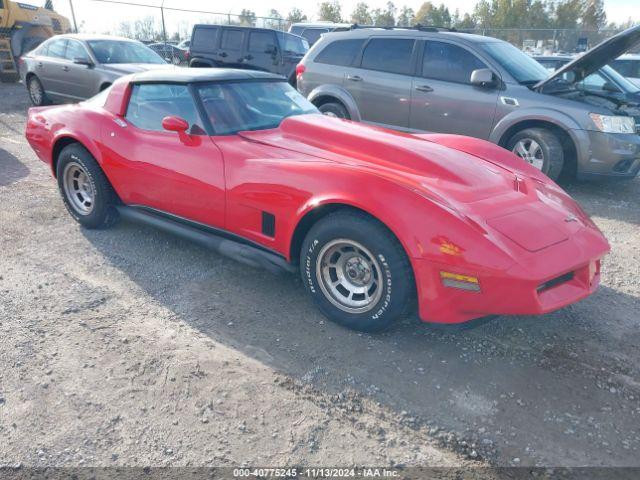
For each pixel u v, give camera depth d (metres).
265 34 12.53
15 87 15.10
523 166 3.82
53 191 5.81
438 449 2.31
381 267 2.88
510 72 6.57
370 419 2.48
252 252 3.50
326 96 7.94
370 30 7.63
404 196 2.80
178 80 3.93
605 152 6.05
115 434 2.35
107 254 4.21
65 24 16.80
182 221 3.97
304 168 3.19
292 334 3.16
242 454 2.25
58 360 2.84
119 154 4.11
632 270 4.25
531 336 3.21
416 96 7.08
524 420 2.49
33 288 3.62
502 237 2.72
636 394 2.70
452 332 3.21
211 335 3.12
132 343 3.01
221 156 3.55
